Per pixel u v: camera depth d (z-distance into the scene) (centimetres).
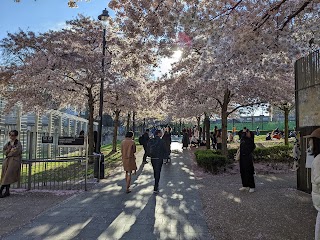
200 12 632
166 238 477
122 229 520
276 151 1454
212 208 658
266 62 674
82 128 2605
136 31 660
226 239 473
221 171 1184
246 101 1475
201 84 1210
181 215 606
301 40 706
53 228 524
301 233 493
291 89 1423
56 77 1282
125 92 1539
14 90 1437
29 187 870
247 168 832
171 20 608
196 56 1301
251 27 630
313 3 605
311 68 774
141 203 707
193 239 473
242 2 656
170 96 1622
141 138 1534
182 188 889
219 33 660
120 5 654
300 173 843
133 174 1174
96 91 1594
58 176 1049
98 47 1419
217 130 2134
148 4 616
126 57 854
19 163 812
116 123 2200
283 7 628
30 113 1597
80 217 591
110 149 2650
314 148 414
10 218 588
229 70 681
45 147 1302
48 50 1302
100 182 999
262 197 757
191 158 1819
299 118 840
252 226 533
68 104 1798
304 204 682
